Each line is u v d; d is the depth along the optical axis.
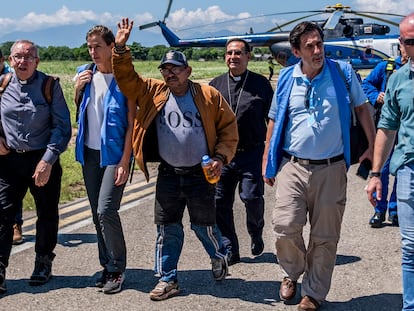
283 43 24.70
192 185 4.79
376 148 4.20
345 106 4.40
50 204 5.13
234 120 4.86
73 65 77.31
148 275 5.37
